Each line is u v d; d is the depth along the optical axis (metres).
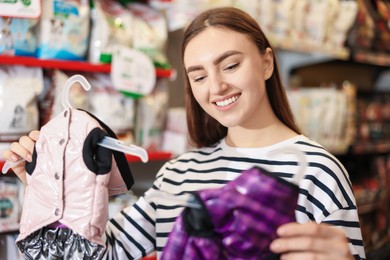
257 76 1.12
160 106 2.00
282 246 0.83
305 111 2.54
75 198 1.05
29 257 1.12
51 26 1.59
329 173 1.10
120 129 1.82
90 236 1.03
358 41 2.88
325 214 1.07
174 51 2.43
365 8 2.98
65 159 1.07
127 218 1.28
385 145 3.19
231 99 1.11
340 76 3.50
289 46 2.37
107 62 1.76
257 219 0.86
